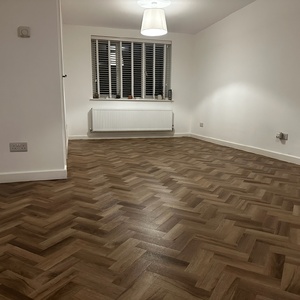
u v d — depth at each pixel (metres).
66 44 5.64
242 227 1.80
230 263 1.39
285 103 3.87
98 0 4.28
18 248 1.51
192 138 6.41
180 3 4.41
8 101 2.59
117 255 1.45
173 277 1.27
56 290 1.17
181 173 3.16
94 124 5.90
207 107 5.94
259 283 1.23
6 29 2.47
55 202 2.20
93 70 6.00
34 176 2.77
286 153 3.91
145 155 4.23
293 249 1.54
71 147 4.91
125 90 6.25
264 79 4.24
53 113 2.73
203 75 6.04
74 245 1.55
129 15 5.00
